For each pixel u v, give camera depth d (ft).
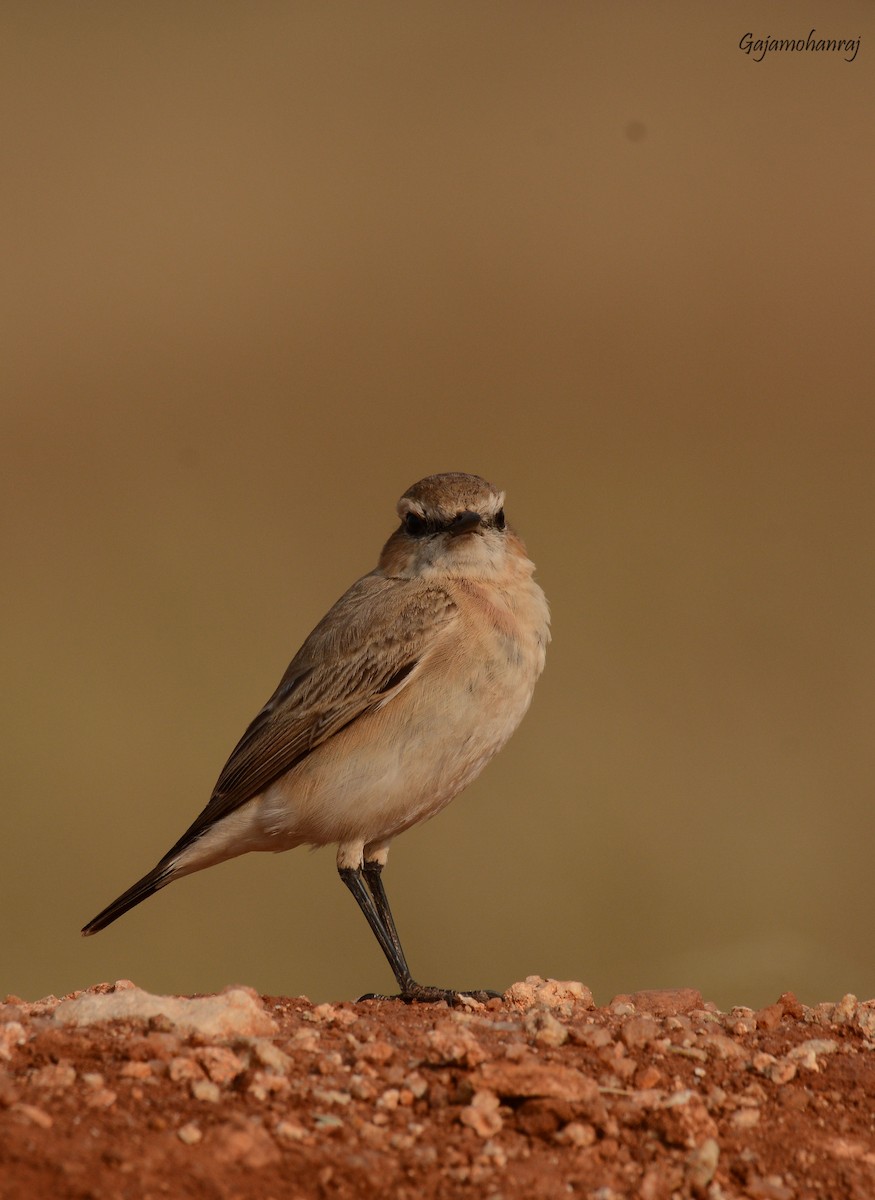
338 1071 43.91
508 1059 44.70
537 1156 40.27
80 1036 44.42
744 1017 52.60
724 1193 40.06
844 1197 40.68
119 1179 35.78
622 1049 47.47
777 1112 44.45
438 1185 38.52
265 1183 37.19
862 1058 48.60
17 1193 34.53
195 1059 42.52
